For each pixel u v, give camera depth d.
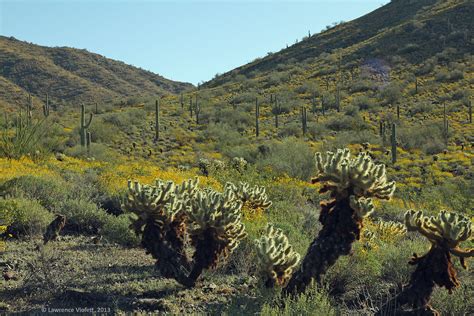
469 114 55.66
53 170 17.78
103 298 6.20
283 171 24.02
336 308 5.80
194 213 6.50
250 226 8.51
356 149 41.41
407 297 5.47
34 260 7.72
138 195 6.43
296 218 11.07
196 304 6.15
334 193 5.87
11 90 130.88
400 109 63.84
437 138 45.84
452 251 5.36
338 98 67.62
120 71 189.25
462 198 17.16
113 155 34.16
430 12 110.12
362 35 116.75
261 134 53.97
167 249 6.57
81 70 171.00
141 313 5.70
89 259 8.13
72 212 10.45
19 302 5.99
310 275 5.79
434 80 74.94
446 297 6.11
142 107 78.25
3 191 11.73
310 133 52.28
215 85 114.69
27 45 179.62
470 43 87.38
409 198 19.38
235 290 6.73
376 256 7.86
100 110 75.81
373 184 5.66
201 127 58.25
